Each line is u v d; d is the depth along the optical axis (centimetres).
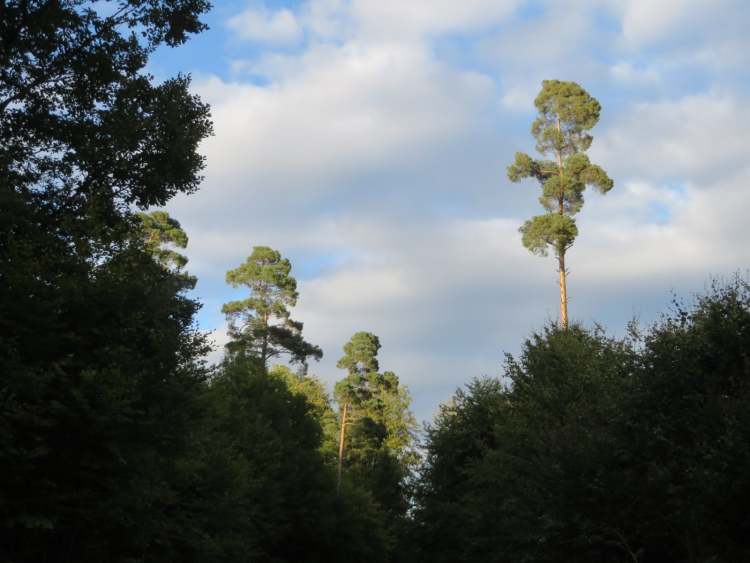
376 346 8975
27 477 1443
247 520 3114
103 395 1439
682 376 1853
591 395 2778
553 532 2055
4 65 1866
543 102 4694
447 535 4250
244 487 2962
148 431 1587
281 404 4662
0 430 1330
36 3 1847
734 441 1588
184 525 2148
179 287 1817
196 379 1791
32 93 1959
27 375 1372
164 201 2075
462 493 4262
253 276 6875
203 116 2117
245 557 2866
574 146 4634
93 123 1994
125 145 1947
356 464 8269
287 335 6725
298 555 4916
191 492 2428
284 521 4459
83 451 1497
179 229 5303
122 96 1994
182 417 1683
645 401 1902
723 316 1916
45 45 1898
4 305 1448
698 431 1759
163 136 2003
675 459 1823
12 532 1551
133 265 1723
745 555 1669
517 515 2528
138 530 1711
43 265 1553
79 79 1981
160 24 1983
